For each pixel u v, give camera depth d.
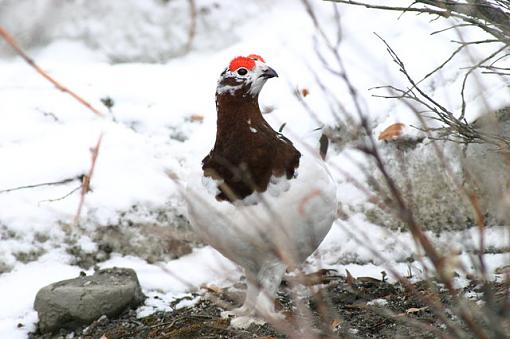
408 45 12.02
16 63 12.91
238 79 8.02
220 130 8.15
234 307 9.12
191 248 10.43
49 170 10.80
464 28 11.62
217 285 9.78
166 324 8.83
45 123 11.66
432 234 10.30
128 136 11.46
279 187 7.95
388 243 10.20
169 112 12.06
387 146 10.79
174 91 12.48
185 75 12.84
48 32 12.48
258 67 8.05
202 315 8.91
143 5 13.86
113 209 10.46
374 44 12.34
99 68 12.91
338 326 8.30
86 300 8.83
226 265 10.01
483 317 6.67
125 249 10.30
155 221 10.51
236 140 8.05
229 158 8.05
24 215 10.25
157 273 9.95
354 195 10.67
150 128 11.88
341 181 10.79
